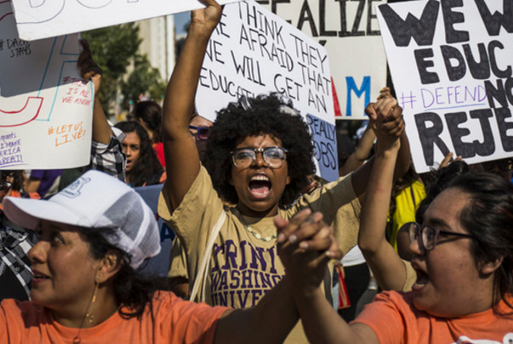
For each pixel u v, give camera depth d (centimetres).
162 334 189
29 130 275
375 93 452
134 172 500
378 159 223
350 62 454
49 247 185
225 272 247
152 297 197
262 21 368
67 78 280
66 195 188
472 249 188
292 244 154
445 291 190
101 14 249
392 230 405
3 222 298
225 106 337
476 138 375
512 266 193
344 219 258
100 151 310
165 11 250
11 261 292
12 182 319
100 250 185
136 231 189
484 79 383
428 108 373
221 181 281
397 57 377
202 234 257
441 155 368
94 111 305
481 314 193
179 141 246
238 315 182
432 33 382
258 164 264
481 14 390
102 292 189
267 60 365
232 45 348
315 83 394
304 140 283
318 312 163
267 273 247
